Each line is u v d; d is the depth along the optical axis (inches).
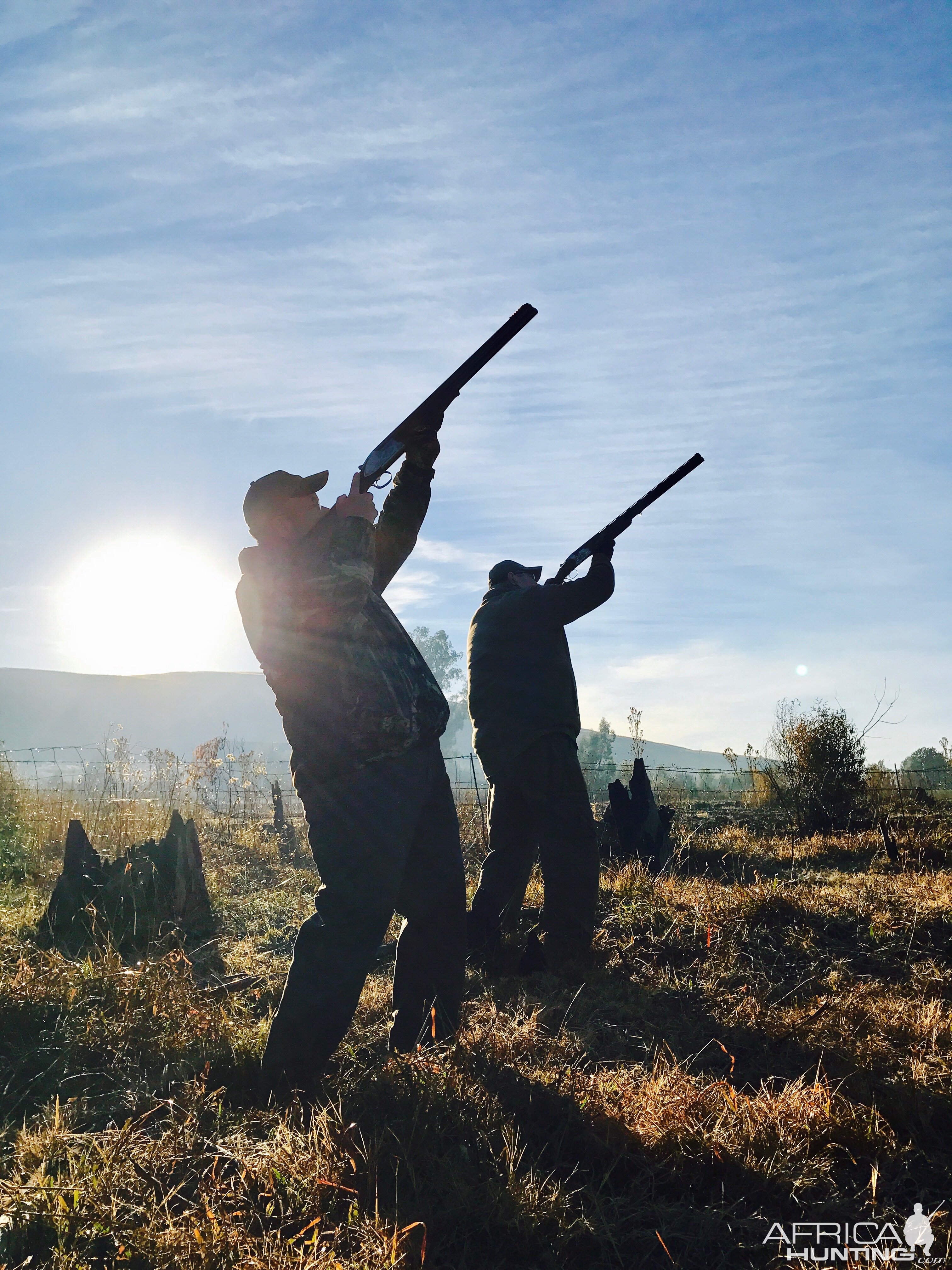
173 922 201.9
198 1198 81.7
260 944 201.8
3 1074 116.4
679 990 156.5
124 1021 130.4
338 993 105.2
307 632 110.8
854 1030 124.8
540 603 190.2
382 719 109.4
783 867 300.4
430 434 121.2
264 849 343.3
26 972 146.3
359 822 108.4
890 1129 92.7
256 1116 98.2
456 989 120.3
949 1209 80.6
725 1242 78.4
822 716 447.5
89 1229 74.4
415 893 118.0
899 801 466.9
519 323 114.3
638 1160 89.7
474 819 345.7
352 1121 94.6
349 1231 75.7
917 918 186.4
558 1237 77.2
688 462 192.5
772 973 164.7
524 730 181.2
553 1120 97.7
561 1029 131.3
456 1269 74.3
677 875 274.2
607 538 193.6
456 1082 102.1
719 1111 96.2
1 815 349.1
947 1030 118.6
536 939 180.1
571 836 177.2
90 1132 97.9
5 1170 85.0
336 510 113.9
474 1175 85.0
